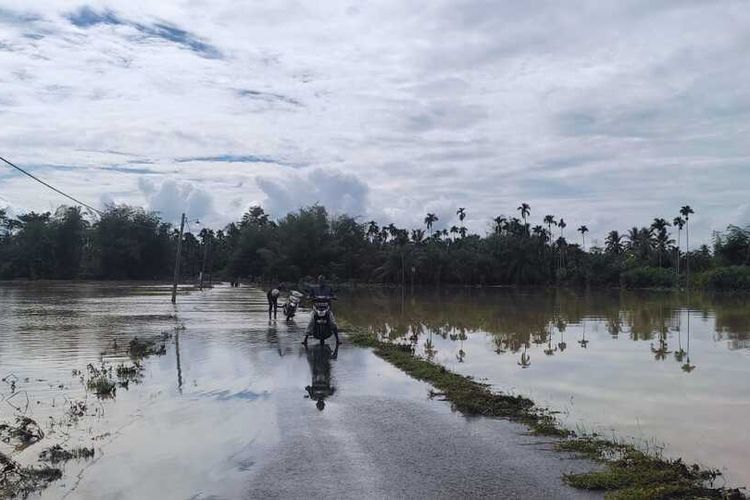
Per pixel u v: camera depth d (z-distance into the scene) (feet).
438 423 25.27
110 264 288.30
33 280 276.21
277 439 22.97
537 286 305.94
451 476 18.86
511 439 22.97
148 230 294.05
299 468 19.66
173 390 31.83
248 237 307.58
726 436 24.07
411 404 28.84
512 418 26.21
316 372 37.50
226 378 35.27
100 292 157.99
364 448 21.76
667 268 298.15
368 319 83.97
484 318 86.28
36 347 48.34
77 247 291.38
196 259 388.37
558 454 21.12
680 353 48.75
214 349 47.62
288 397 30.30
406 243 319.06
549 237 355.15
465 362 43.52
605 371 39.75
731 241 243.19
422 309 107.55
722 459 21.21
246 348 48.34
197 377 35.55
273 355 44.62
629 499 16.85
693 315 93.56
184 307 100.27
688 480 18.56
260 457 20.81
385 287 274.36
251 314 85.20
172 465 20.02
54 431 23.98
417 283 305.32
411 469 19.52
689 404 29.84
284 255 271.49
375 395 30.86
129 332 59.77
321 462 20.24
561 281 313.32
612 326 73.67
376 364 40.65
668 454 21.74
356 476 18.89
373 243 323.98
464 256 306.96
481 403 28.12
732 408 28.91
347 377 35.88
